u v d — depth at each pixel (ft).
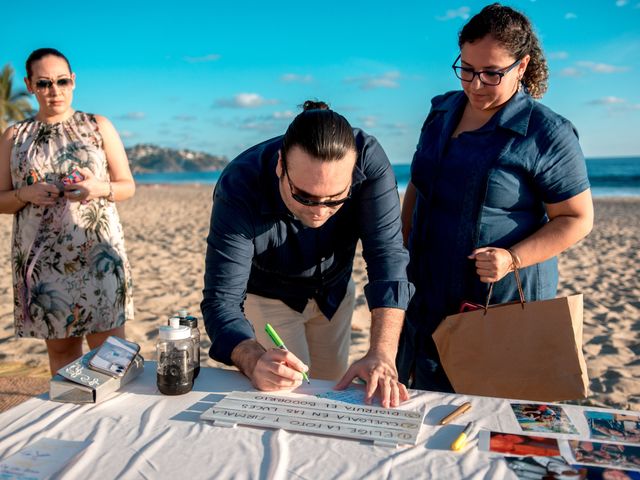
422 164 7.64
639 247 28.84
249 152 6.57
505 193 6.97
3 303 17.17
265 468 4.22
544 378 6.34
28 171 8.84
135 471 4.17
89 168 9.08
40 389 10.71
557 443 4.63
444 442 4.66
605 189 107.96
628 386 11.27
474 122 7.28
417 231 7.71
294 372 5.52
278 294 7.34
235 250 6.24
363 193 6.39
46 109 8.98
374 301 6.28
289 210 6.28
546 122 6.78
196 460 4.33
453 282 7.29
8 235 32.96
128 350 5.91
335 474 4.17
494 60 6.50
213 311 6.24
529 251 6.75
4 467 4.20
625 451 4.51
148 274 22.15
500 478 4.13
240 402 5.25
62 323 8.89
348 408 5.20
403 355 7.87
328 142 4.90
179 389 5.47
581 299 6.41
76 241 8.87
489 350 6.54
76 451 4.45
